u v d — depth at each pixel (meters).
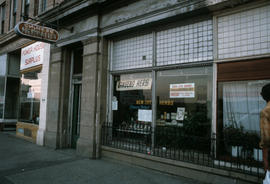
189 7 4.87
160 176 4.97
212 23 4.92
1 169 5.50
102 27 6.85
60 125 8.16
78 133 8.07
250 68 4.26
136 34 6.43
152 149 5.62
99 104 6.66
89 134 6.71
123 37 6.77
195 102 5.11
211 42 4.92
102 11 6.90
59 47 8.41
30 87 10.27
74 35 7.66
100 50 6.87
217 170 4.27
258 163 3.83
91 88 6.84
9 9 12.98
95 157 6.57
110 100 6.94
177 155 5.16
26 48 10.80
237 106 4.43
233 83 4.50
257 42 4.23
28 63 10.50
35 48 10.00
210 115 4.83
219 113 4.60
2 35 12.97
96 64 6.79
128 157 5.93
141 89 6.22
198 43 5.13
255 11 4.29
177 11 5.08
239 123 4.38
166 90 5.68
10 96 13.34
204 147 4.79
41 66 9.40
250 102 4.27
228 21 4.63
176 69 5.54
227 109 4.53
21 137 10.41
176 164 4.89
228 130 4.43
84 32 7.27
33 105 9.89
